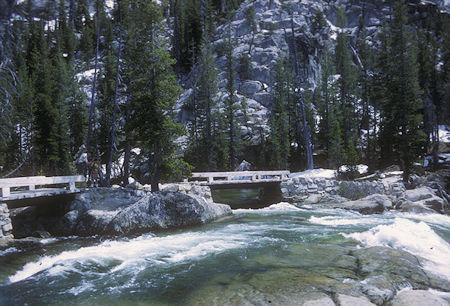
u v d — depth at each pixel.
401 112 26.84
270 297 5.68
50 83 45.03
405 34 29.47
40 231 14.45
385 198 20.34
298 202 22.89
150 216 14.34
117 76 23.53
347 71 55.88
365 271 7.00
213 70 48.97
